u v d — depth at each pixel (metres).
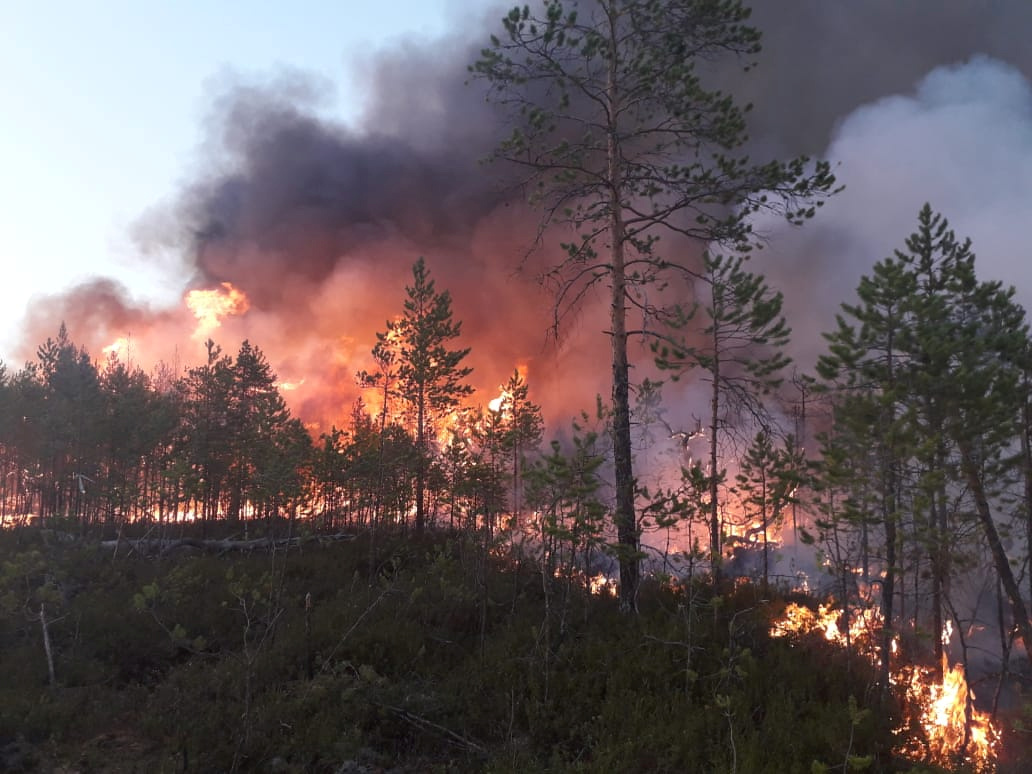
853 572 10.04
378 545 18.06
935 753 7.68
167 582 12.47
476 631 10.95
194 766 6.69
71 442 21.75
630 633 9.86
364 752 7.12
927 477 9.95
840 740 7.11
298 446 17.47
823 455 10.14
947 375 11.85
